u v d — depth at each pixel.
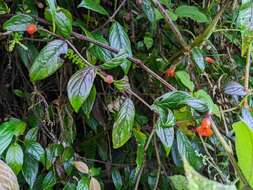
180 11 1.14
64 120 1.02
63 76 1.02
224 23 1.28
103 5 1.13
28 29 0.87
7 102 1.05
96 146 1.11
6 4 0.95
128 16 1.13
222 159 1.12
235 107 1.08
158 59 1.09
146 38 1.13
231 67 1.26
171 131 0.92
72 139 1.02
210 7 1.25
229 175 1.09
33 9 0.96
